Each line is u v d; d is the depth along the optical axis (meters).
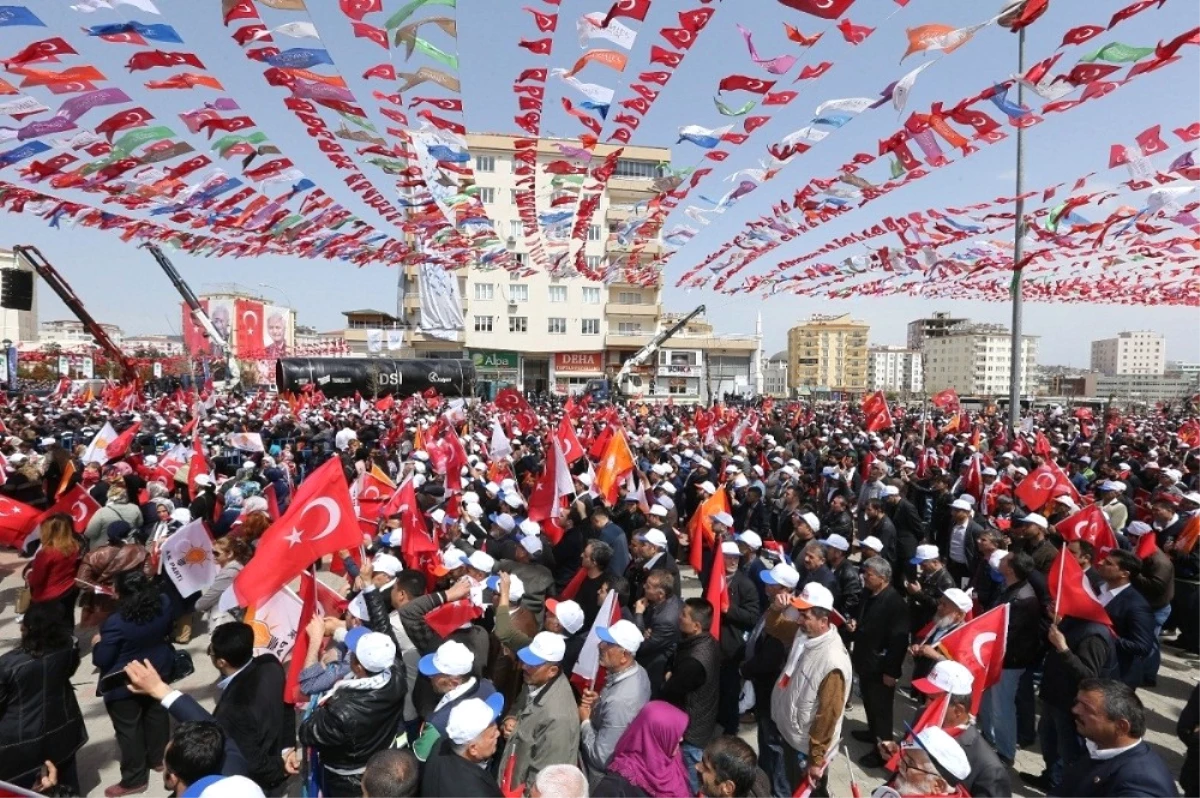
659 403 50.09
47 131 6.26
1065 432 27.70
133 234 10.32
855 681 7.37
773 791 5.23
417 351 56.25
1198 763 4.18
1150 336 152.00
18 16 4.79
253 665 4.38
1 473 10.75
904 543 9.17
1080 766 3.59
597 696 4.88
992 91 6.20
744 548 6.96
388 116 7.27
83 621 6.87
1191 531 8.34
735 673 6.29
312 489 5.02
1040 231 10.10
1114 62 5.51
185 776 3.25
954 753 3.25
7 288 19.36
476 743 3.45
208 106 6.63
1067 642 5.32
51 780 4.17
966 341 118.50
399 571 5.80
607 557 6.27
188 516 7.91
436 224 11.00
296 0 5.11
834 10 4.88
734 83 6.13
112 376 43.62
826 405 51.34
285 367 37.53
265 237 11.02
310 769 4.18
